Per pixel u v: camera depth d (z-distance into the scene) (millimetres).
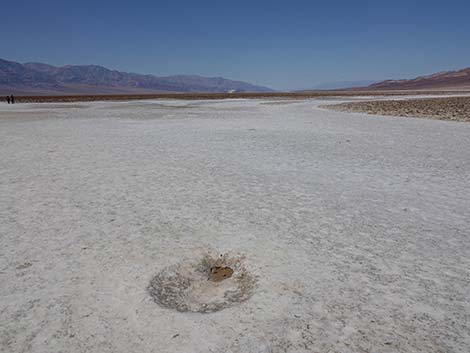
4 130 15719
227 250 4133
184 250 4133
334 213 5270
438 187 6578
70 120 20469
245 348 2580
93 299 3209
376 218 5070
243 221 4957
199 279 3660
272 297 3193
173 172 7785
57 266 3795
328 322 2850
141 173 7719
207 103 41250
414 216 5141
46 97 67312
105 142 12086
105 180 7160
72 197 6090
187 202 5785
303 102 41406
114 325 2857
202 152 10125
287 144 11375
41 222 4984
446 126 15719
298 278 3494
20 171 7980
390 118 19828
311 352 2539
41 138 13133
